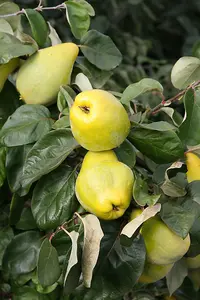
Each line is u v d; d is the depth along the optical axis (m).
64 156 1.04
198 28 2.80
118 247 1.05
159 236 1.03
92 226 1.00
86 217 1.01
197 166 1.10
